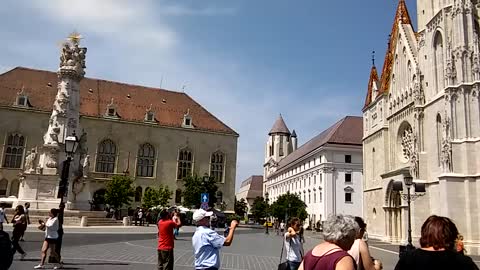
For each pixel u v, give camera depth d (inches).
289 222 527.8
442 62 1697.8
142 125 3545.8
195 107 3924.7
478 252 1439.5
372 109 2454.5
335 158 3599.9
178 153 3612.2
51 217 676.7
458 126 1546.5
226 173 3703.3
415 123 1841.8
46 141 1907.0
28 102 3230.8
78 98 2048.5
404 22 2135.8
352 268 173.5
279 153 6368.1
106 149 3432.6
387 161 2178.9
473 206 1480.1
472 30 1568.7
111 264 756.6
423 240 212.8
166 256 527.2
